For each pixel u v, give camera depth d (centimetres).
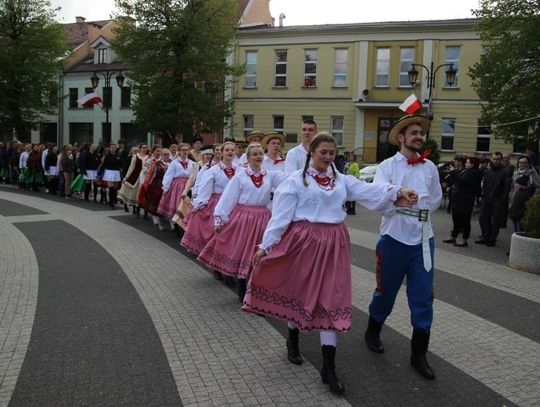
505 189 1059
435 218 1568
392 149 2973
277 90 3164
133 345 486
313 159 423
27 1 3203
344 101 3023
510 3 1798
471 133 2800
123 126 3959
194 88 2644
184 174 1095
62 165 1819
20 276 727
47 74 3291
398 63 2903
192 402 382
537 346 503
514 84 1852
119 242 992
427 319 433
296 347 455
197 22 2531
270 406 378
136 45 2594
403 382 420
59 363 444
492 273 806
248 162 632
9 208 1475
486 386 417
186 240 770
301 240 412
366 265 834
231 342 498
